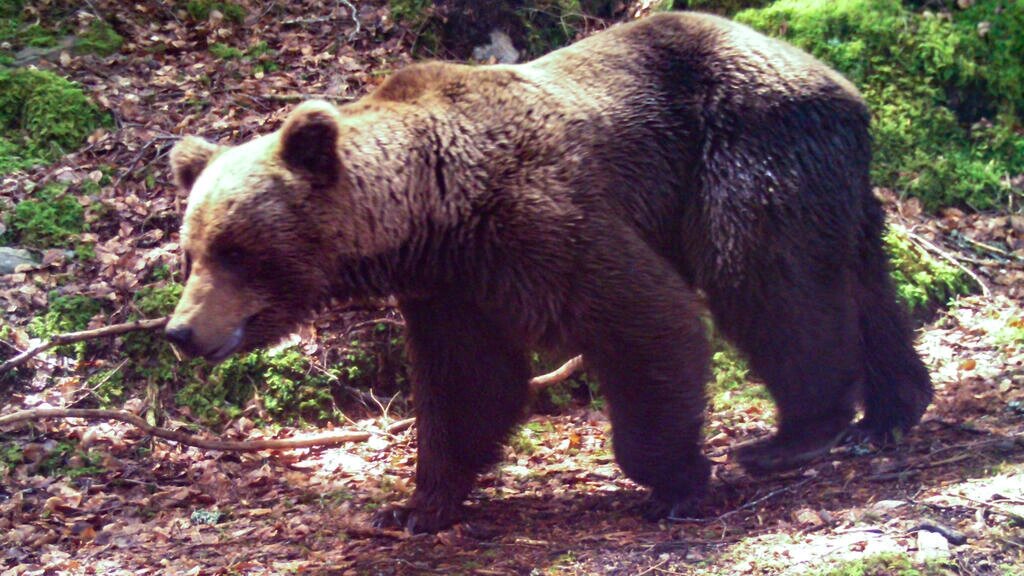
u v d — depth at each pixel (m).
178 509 7.24
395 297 6.41
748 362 6.65
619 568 5.53
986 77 11.65
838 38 11.73
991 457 6.29
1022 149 11.38
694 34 6.60
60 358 8.64
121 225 9.70
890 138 11.18
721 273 6.39
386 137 6.03
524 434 8.39
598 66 6.51
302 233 5.74
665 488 6.27
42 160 10.38
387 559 6.03
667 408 6.03
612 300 5.93
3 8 12.16
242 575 5.95
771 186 6.30
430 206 6.03
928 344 9.00
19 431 8.00
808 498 6.21
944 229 10.56
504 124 6.12
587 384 9.10
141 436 8.12
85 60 11.59
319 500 7.21
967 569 5.05
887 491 6.04
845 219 6.55
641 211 6.34
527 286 5.97
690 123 6.48
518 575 5.63
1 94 10.83
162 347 8.73
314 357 8.85
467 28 12.23
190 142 6.19
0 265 9.20
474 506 6.93
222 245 5.61
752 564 5.34
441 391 6.62
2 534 6.80
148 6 12.49
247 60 11.75
